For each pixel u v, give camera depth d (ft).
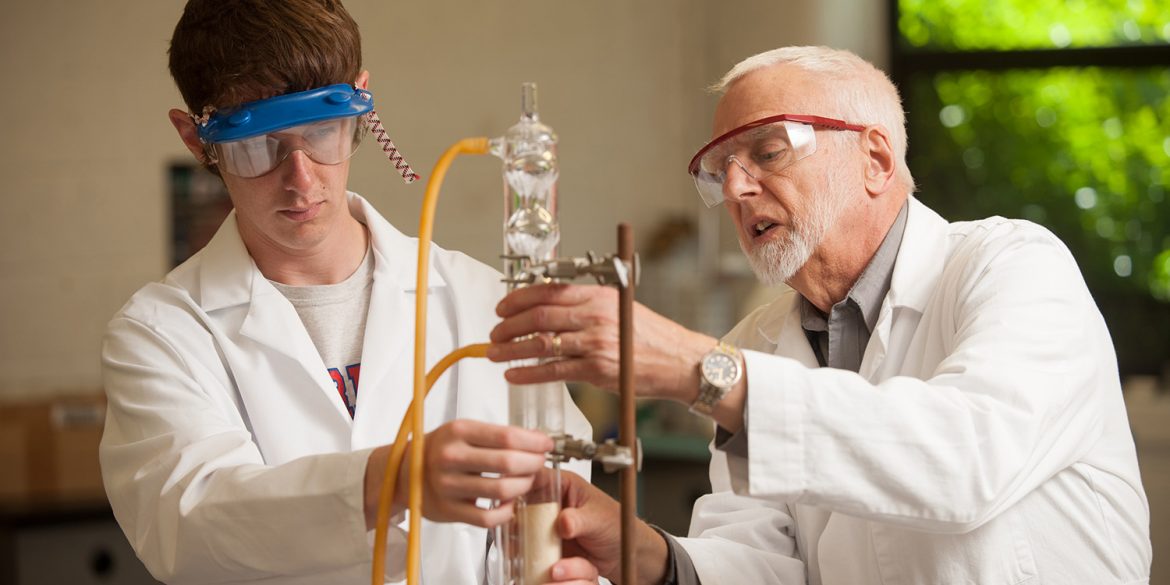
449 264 6.45
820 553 5.88
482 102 17.13
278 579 5.19
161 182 15.20
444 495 4.06
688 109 18.44
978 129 17.37
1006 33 17.28
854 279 6.05
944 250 5.97
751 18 17.65
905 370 5.80
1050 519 5.33
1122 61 16.83
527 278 4.11
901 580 5.37
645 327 4.41
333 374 6.02
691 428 14.97
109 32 15.10
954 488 4.49
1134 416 15.66
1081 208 17.08
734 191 5.77
